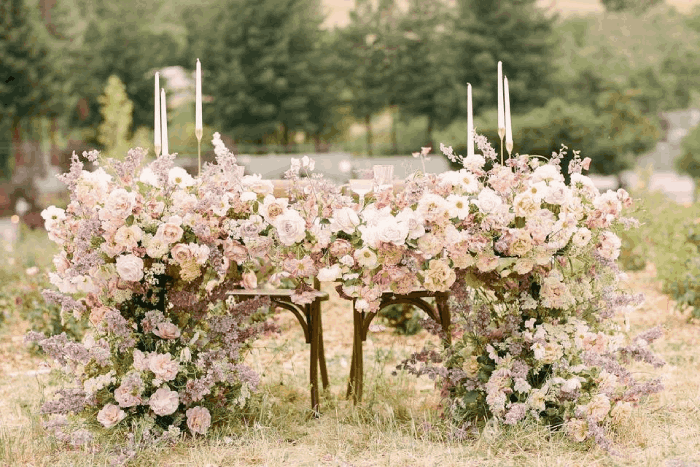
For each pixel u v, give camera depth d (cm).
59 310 736
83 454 414
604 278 455
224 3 5144
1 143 4625
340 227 443
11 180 4028
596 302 455
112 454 415
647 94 5644
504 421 423
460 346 460
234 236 443
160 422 443
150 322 437
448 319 508
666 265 908
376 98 5425
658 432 442
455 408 447
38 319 742
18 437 444
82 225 429
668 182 5031
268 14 5119
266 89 5050
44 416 450
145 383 441
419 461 397
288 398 517
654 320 801
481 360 450
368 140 5562
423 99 5303
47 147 5206
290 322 781
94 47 5125
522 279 447
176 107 5297
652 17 6675
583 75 5162
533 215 430
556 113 3416
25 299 815
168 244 437
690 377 566
